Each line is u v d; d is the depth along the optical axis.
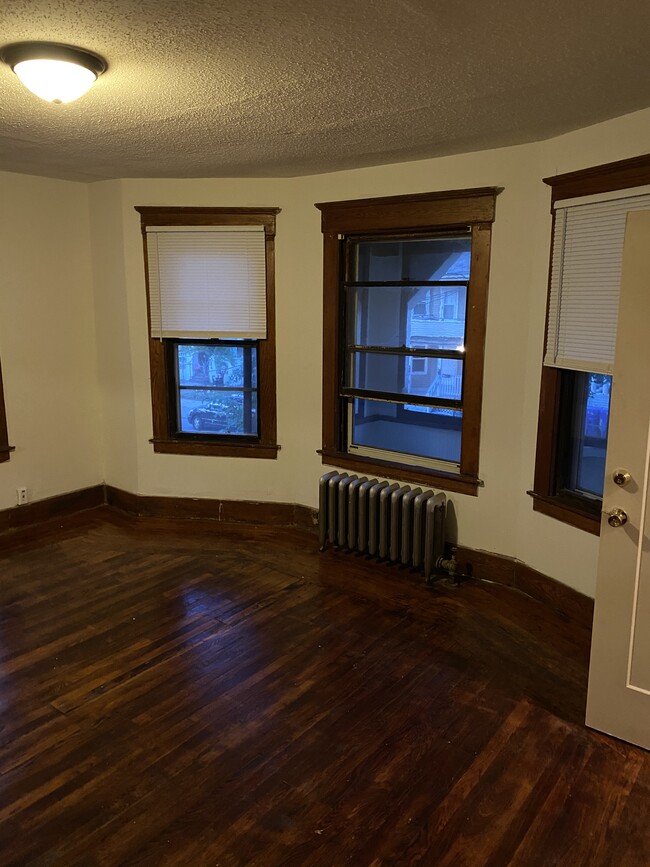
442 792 2.14
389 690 2.70
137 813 2.05
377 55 2.12
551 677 2.79
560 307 3.14
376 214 3.81
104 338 4.70
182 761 2.28
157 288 4.41
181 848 1.92
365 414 4.24
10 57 2.07
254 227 4.20
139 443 4.69
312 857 1.90
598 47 2.05
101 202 4.45
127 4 1.74
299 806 2.08
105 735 2.41
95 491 4.91
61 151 3.45
